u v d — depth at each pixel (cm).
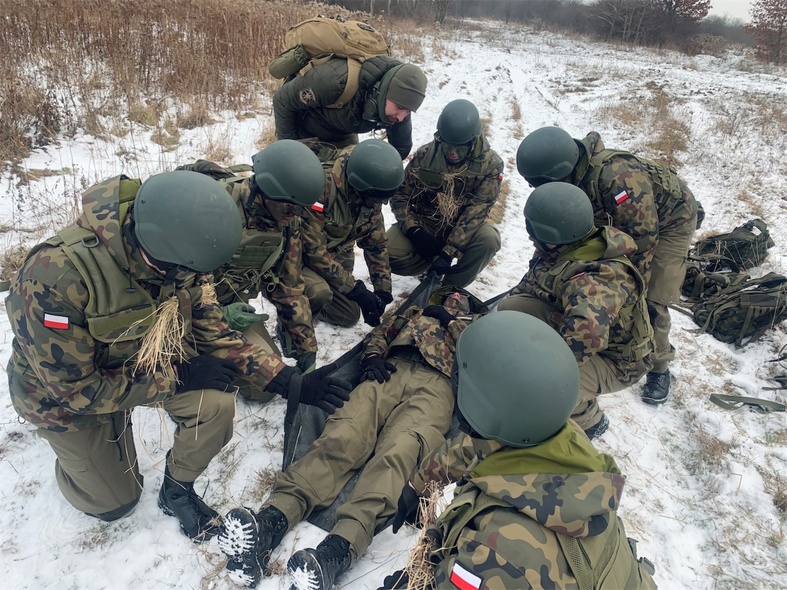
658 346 360
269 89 868
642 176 324
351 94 378
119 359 209
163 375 215
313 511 254
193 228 182
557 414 153
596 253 281
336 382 253
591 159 333
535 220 279
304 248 342
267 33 973
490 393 156
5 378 302
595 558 143
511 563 137
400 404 295
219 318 248
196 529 239
